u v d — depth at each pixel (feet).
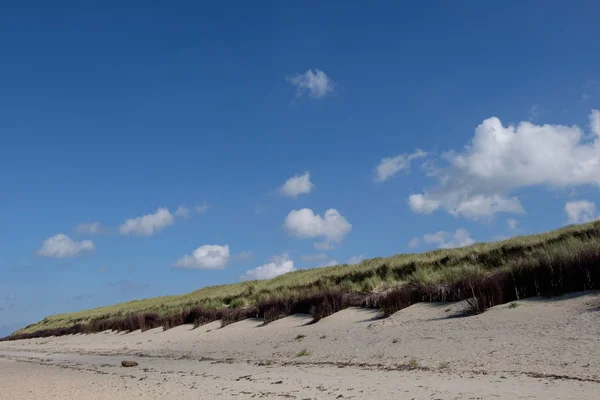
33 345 130.62
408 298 68.28
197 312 104.42
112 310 206.49
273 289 116.78
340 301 77.41
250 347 64.13
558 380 29.32
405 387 31.48
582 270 52.95
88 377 49.65
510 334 43.34
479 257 81.10
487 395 27.12
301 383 36.52
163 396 34.47
